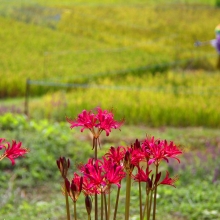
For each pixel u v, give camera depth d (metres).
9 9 41.31
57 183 9.73
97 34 39.00
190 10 49.19
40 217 7.74
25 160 10.15
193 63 33.88
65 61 30.81
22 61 29.45
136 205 7.97
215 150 11.49
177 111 16.72
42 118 16.89
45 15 41.28
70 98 19.20
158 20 44.84
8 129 12.44
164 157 3.61
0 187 9.24
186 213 7.85
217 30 29.80
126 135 14.12
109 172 3.45
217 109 16.78
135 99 18.53
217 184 9.48
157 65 31.06
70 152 11.12
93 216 7.52
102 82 23.61
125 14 45.25
